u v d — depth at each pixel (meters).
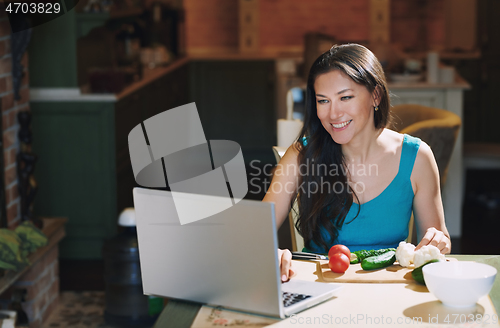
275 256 1.19
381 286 1.38
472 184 5.60
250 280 1.23
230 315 1.25
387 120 1.77
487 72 6.60
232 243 1.23
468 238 4.11
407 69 4.46
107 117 3.75
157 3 6.30
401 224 1.83
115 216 3.82
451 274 1.31
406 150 1.81
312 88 1.74
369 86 1.66
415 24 7.30
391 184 1.79
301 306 1.26
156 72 5.39
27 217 2.83
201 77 6.82
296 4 7.40
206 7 7.45
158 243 1.31
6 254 2.25
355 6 7.36
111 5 4.03
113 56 4.80
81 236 3.86
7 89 2.75
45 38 3.70
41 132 3.76
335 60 1.65
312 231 1.82
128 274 2.77
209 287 1.28
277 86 6.21
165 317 1.25
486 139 6.74
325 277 1.44
